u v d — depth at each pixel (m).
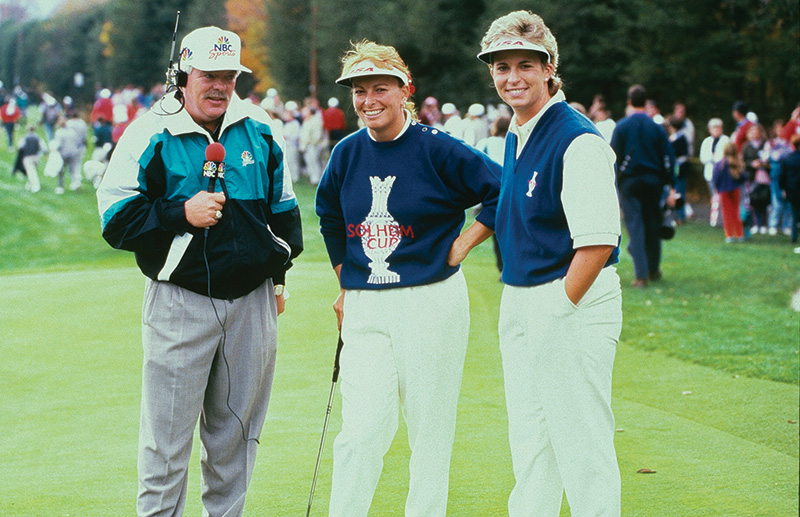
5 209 18.95
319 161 22.25
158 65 55.62
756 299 9.38
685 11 21.94
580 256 3.17
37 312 8.22
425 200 3.55
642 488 4.07
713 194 16.02
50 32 83.88
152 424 3.51
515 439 3.50
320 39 35.34
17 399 5.78
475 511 3.84
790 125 14.56
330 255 3.83
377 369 3.55
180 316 3.48
